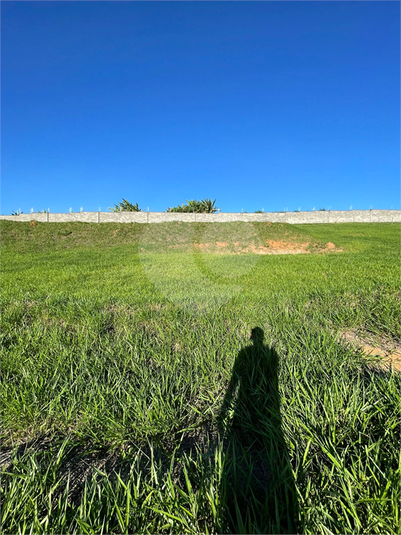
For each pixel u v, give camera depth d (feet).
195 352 7.62
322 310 11.15
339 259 32.83
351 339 8.70
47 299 13.82
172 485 3.52
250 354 7.26
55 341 8.47
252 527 3.01
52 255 51.67
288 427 4.55
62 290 16.37
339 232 81.30
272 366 6.48
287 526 3.16
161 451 4.48
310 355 6.90
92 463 4.38
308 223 109.60
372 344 8.29
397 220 108.68
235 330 9.07
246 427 4.79
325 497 3.47
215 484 3.52
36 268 30.86
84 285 18.19
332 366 6.40
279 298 12.54
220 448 4.05
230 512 3.38
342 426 4.58
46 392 5.74
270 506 3.43
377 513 3.16
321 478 3.74
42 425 5.00
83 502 3.32
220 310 11.23
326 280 16.89
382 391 5.42
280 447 4.35
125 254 49.16
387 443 4.22
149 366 7.04
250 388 5.81
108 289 16.29
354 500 3.38
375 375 6.33
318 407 4.99
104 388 5.79
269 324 9.56
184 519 3.18
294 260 31.68
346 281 16.39
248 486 3.51
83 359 7.10
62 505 3.48
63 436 4.89
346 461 4.09
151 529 3.18
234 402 5.36
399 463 3.56
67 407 5.30
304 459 3.83
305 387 5.64
